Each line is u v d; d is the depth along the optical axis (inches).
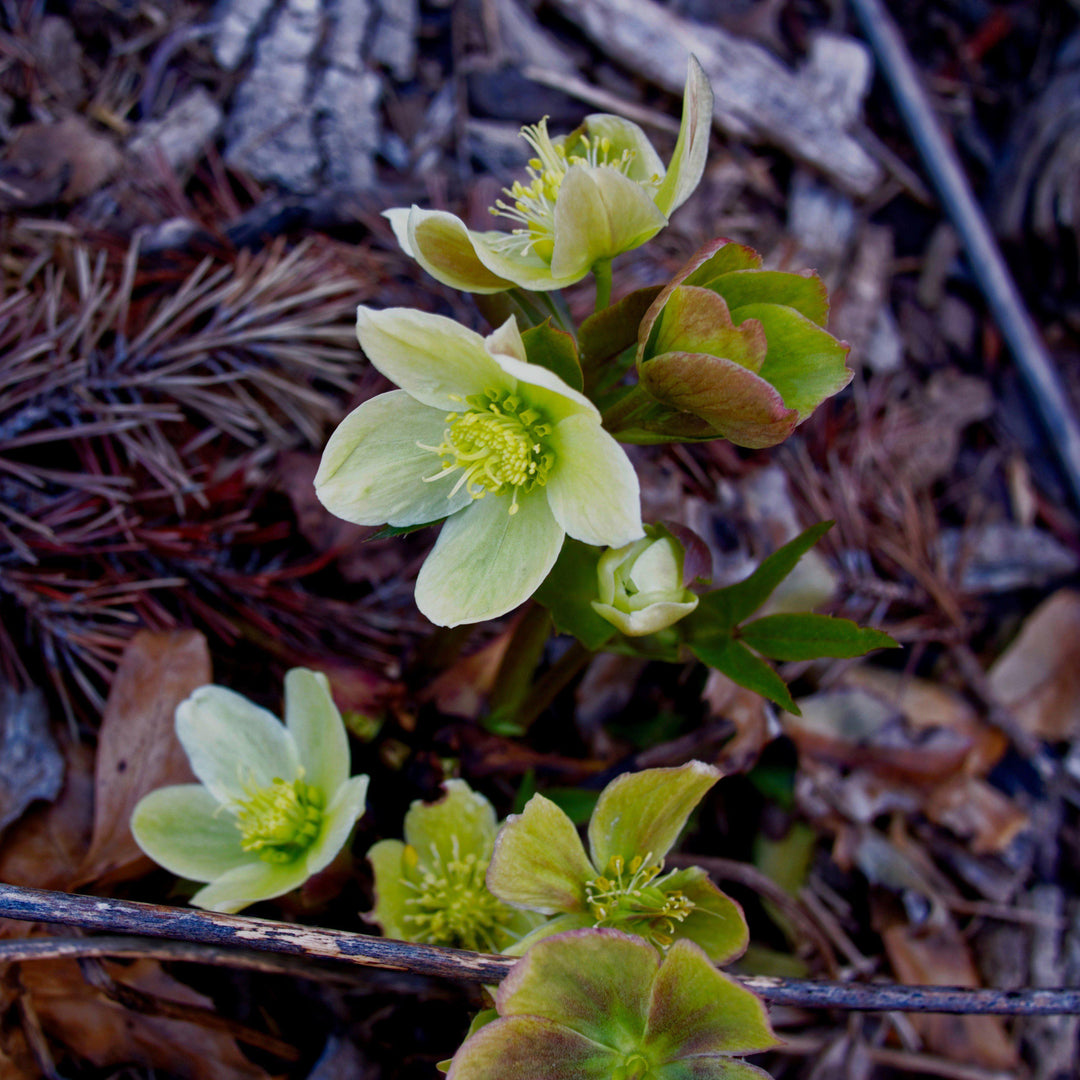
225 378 13.4
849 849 14.3
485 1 17.6
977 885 14.9
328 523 13.8
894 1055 13.8
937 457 17.8
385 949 9.5
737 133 18.3
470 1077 8.7
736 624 10.8
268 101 15.9
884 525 16.5
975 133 20.4
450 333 9.3
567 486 9.6
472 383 9.8
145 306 13.9
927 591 16.1
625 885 10.0
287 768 11.6
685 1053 9.1
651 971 8.9
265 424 14.0
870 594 15.4
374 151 16.2
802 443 16.2
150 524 12.9
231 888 10.6
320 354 14.1
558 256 9.6
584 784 13.1
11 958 10.0
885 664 16.1
